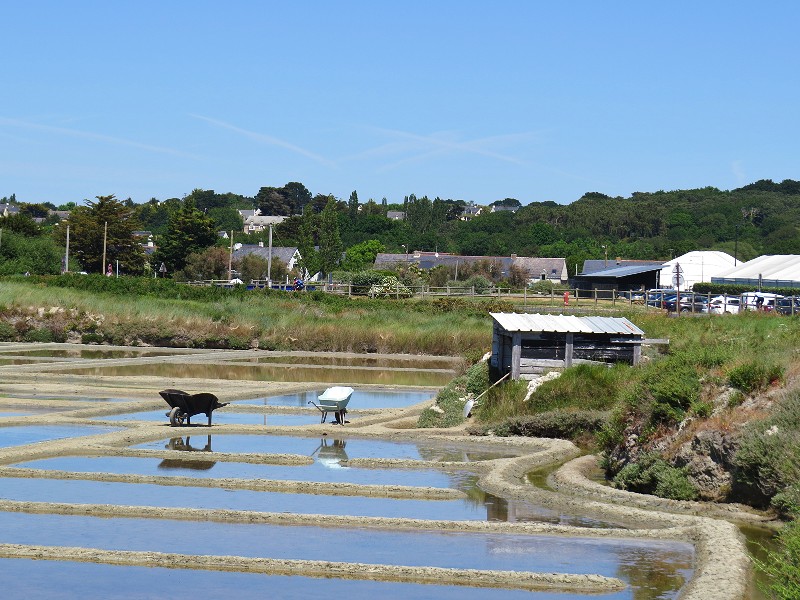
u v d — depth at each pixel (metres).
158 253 112.75
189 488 20.50
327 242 126.19
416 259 132.12
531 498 20.00
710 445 19.70
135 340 61.69
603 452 23.56
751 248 146.75
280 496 19.95
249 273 106.25
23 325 62.25
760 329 36.97
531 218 188.00
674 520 17.89
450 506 19.34
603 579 14.31
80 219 107.69
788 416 18.81
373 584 14.27
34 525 17.25
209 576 14.53
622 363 30.62
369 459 23.77
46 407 32.62
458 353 56.34
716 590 13.54
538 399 29.31
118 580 14.25
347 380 44.41
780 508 18.00
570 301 69.56
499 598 13.74
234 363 51.41
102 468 22.44
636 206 190.88
